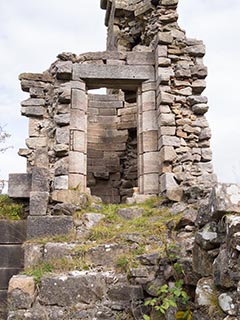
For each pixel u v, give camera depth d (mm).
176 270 4637
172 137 8195
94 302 5176
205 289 3748
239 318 3201
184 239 5750
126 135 10938
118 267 5617
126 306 5102
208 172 8094
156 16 9094
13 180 7199
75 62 8812
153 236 6227
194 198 7160
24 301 5102
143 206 7609
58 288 5227
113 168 10828
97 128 11008
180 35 8805
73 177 8203
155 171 8414
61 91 8547
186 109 8461
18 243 6801
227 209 3715
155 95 8789
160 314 4695
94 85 9047
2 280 6578
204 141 8336
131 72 8859
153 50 9055
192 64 8688
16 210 7109
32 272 5668
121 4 10414
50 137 8641
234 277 3318
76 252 6055
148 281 5117
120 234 6359
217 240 3824
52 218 6727
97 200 8016
